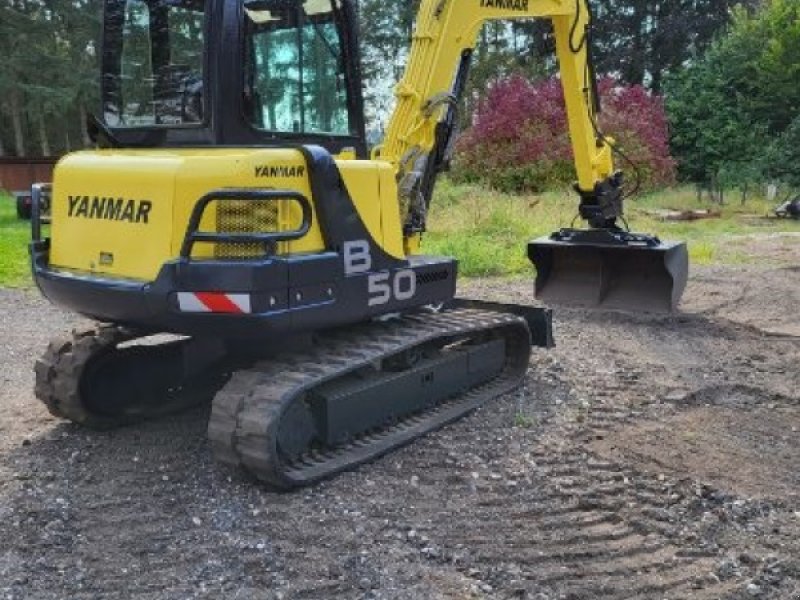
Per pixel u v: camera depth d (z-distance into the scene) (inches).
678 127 1186.6
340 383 197.9
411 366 213.9
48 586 147.0
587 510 174.2
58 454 203.3
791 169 1066.1
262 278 166.6
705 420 226.5
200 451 203.2
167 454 202.4
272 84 192.2
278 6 191.3
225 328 171.9
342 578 147.0
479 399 231.5
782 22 1163.9
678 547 159.6
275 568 150.7
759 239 590.9
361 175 191.2
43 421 226.7
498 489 182.4
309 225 175.8
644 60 1520.7
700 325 328.8
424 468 191.9
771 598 142.6
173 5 193.0
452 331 216.4
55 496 180.9
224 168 168.6
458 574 148.9
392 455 197.8
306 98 199.8
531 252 349.4
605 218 328.8
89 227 187.0
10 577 149.5
